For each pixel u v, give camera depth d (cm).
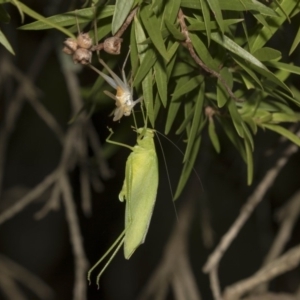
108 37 56
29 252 143
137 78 54
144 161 59
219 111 59
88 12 54
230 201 126
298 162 119
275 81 55
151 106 55
